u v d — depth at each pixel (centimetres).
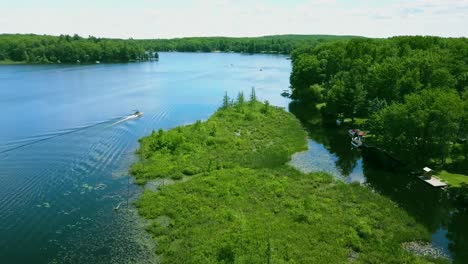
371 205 4525
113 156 6169
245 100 10612
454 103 5559
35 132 7400
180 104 10381
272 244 3562
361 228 3956
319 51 13900
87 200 4666
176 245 3688
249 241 3547
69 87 12775
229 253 3375
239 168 5616
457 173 5609
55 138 7069
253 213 4262
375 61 10075
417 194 5053
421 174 5597
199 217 4162
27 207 4478
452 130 5525
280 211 4338
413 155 5872
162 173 5394
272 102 10994
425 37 12544
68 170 5578
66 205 4534
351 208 4456
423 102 5772
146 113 9194
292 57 18825
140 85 13638
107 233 3938
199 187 4897
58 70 17888
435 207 4709
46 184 5100
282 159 6100
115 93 11819
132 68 19825
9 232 3941
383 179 5531
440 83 7800
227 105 9294
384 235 3900
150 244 3741
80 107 9644
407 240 3906
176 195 4688
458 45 10869
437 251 3753
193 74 17350
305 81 11281
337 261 3425
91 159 6025
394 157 6241
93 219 4219
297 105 10581
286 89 13250
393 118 5984
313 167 5947
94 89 12494
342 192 4878
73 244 3744
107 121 8338
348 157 6431
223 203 4500
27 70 17600
